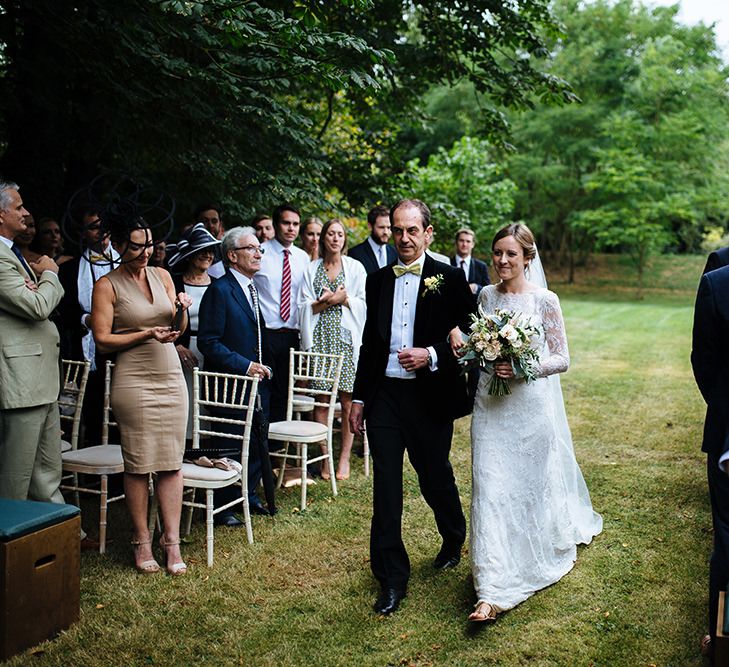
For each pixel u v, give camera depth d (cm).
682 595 366
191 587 375
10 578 301
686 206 2472
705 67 2652
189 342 500
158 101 622
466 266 846
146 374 385
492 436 361
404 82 897
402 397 364
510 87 850
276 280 574
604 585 377
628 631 332
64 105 672
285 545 430
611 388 898
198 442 449
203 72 574
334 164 876
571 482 444
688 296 2653
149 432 385
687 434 677
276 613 350
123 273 391
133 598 361
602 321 1741
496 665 306
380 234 636
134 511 394
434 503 385
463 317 368
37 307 361
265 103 639
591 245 3222
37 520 312
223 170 654
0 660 301
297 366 580
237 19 476
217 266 587
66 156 722
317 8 467
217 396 456
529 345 345
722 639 233
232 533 450
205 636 329
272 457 570
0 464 371
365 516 480
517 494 361
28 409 370
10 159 708
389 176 909
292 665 306
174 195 743
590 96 2656
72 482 524
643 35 2666
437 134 2734
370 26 761
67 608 331
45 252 574
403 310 367
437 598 364
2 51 679
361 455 629
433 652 316
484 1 780
